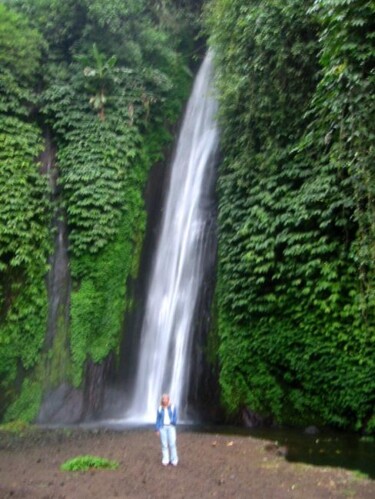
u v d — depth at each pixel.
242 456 9.54
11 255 13.29
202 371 13.98
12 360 12.88
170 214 16.88
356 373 11.39
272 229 12.66
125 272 14.88
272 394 12.77
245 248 13.55
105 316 14.30
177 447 10.06
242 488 7.65
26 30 15.22
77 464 8.43
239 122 14.97
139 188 15.81
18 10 15.82
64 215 14.61
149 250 15.98
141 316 15.30
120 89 15.96
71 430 11.77
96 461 8.54
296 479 8.20
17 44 14.82
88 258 14.29
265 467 8.85
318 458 9.62
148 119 16.61
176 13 19.14
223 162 15.54
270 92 13.66
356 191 10.30
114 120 15.46
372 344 11.17
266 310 12.84
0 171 13.60
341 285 11.64
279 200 12.97
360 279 10.86
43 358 13.49
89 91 15.62
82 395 13.48
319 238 11.98
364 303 10.75
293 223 12.38
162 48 17.45
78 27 16.14
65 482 7.68
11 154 13.90
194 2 19.48
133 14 16.92
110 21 15.95
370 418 11.41
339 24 9.50
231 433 11.91
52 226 14.37
